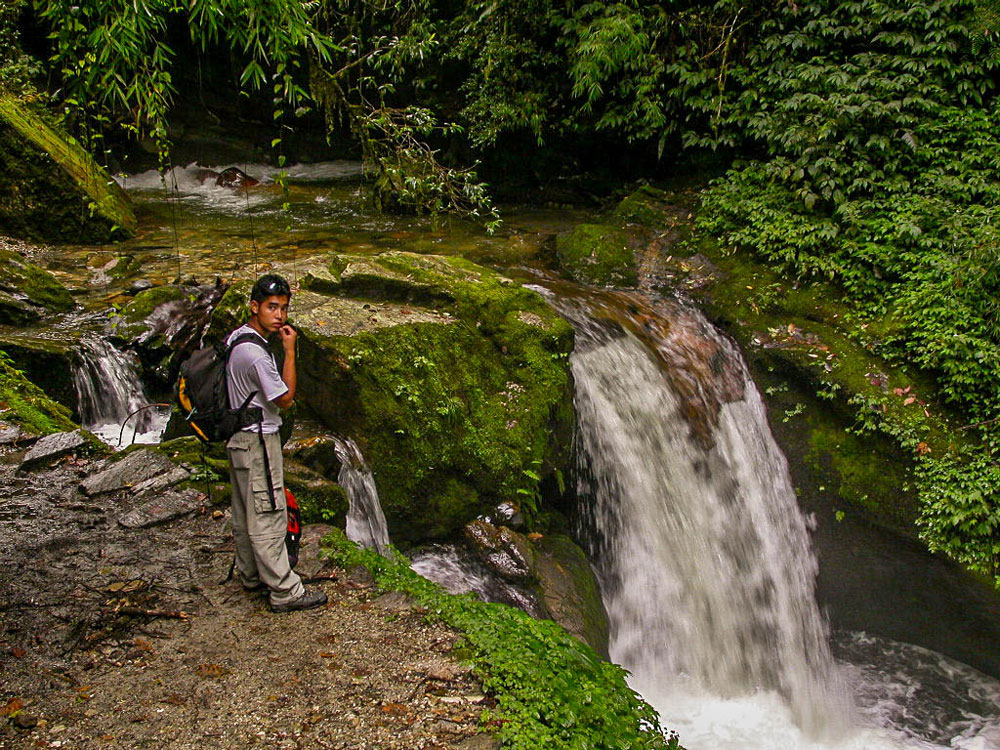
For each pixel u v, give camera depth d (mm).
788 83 12344
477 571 7426
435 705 3982
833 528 9750
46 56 16109
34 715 3848
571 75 13812
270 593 4777
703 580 8922
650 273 11961
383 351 7566
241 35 5160
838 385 9953
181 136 18266
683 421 9727
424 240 12773
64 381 8383
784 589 9492
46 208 12234
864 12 12492
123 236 12680
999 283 9891
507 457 7902
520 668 4227
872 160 11625
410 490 7473
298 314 7617
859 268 10766
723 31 13367
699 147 14188
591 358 9359
